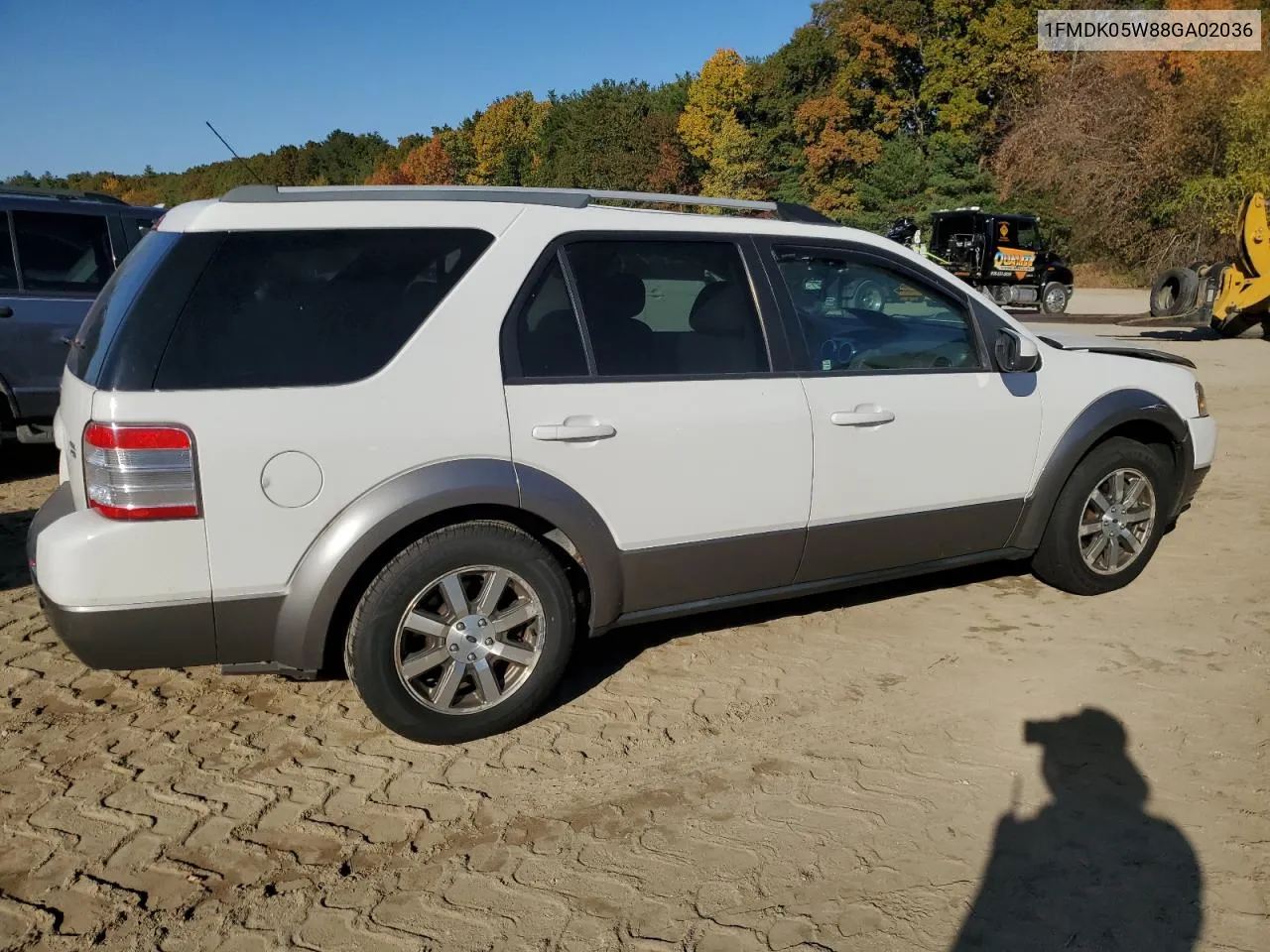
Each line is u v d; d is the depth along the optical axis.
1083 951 2.43
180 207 3.37
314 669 3.15
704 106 58.53
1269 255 14.65
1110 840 2.87
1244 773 3.21
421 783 3.20
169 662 3.06
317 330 3.11
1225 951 2.42
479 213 3.39
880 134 49.41
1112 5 41.75
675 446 3.54
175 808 3.05
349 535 3.07
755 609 4.62
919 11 46.09
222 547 2.98
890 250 4.14
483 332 3.29
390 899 2.65
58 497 3.43
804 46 53.75
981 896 2.64
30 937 2.49
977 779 3.20
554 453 3.34
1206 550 5.38
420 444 3.16
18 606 4.67
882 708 3.67
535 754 3.38
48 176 50.12
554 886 2.71
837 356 3.97
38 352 6.69
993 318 4.30
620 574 3.54
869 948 2.45
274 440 2.99
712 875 2.74
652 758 3.35
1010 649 4.16
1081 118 36.00
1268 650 4.11
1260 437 8.30
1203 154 32.19
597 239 3.54
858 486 3.93
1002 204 38.22
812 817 3.00
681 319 3.67
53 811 3.03
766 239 3.88
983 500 4.27
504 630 3.38
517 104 88.06
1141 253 34.06
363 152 123.88
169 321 2.97
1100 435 4.50
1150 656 4.07
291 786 3.18
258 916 2.58
